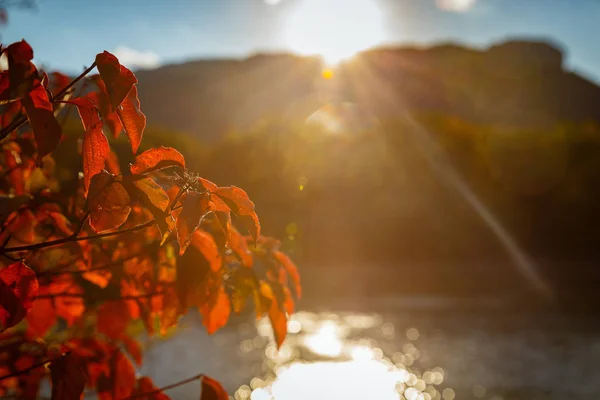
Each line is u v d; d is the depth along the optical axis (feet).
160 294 5.21
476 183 63.16
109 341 6.13
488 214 63.00
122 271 5.25
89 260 5.20
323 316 35.45
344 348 27.89
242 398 20.30
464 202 63.00
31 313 5.56
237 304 5.09
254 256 5.41
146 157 3.94
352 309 37.32
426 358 25.90
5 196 5.23
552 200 63.21
